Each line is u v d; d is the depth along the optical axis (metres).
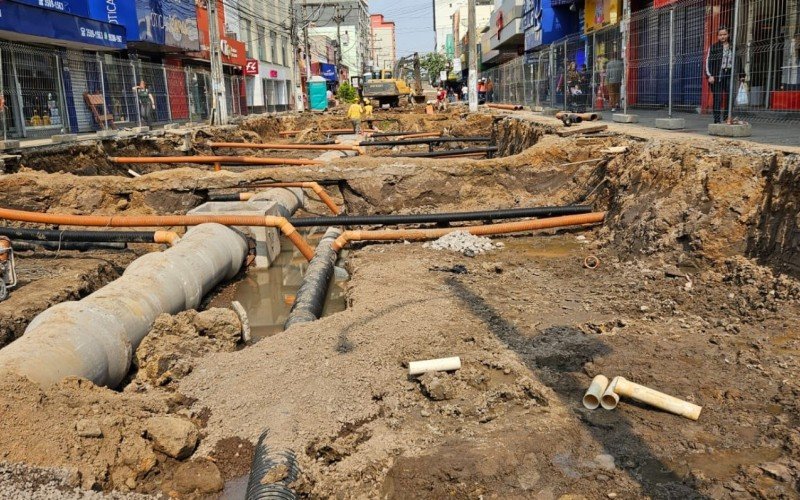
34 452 4.12
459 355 5.71
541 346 5.82
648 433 4.36
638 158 9.98
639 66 15.29
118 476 4.34
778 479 3.77
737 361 5.26
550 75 21.02
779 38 9.77
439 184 12.21
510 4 36.66
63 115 16.38
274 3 49.28
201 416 5.09
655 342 5.75
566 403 4.84
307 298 7.80
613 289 7.34
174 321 6.62
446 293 7.45
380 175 12.26
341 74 84.56
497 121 22.58
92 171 14.89
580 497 3.75
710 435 4.29
